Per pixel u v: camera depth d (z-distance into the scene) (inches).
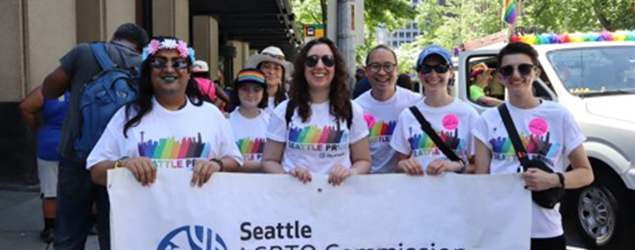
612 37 263.3
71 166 147.4
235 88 184.1
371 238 130.3
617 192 207.2
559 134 129.3
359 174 131.6
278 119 139.1
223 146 130.3
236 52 910.4
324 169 136.5
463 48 340.8
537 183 124.6
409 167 130.3
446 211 130.8
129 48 165.0
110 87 142.6
